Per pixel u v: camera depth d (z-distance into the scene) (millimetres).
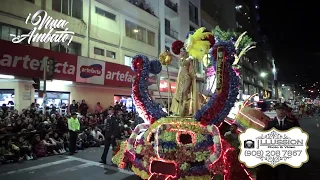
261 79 67938
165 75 25953
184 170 4145
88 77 16938
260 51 67312
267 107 11492
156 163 4273
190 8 33281
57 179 7543
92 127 13922
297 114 34062
